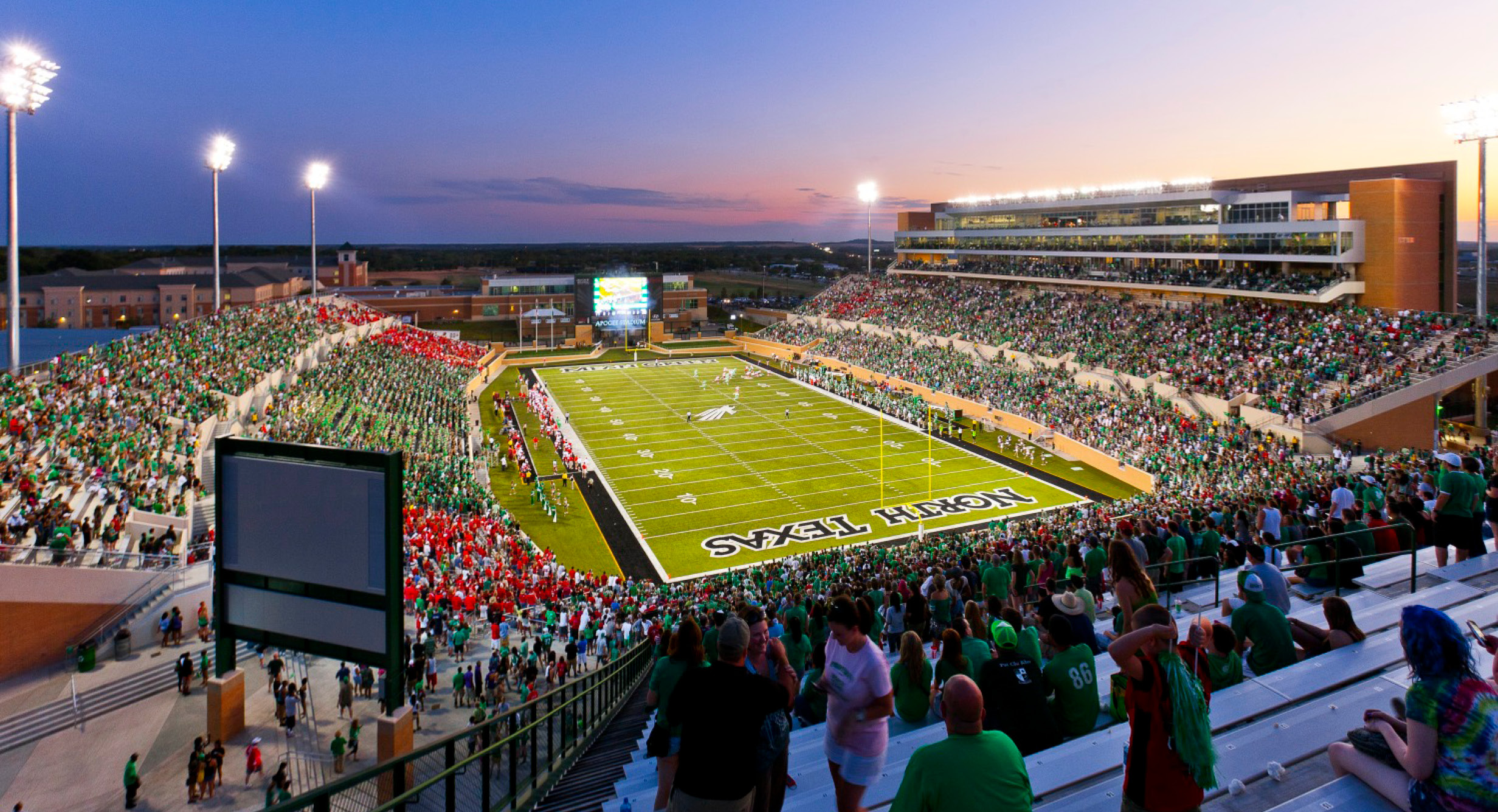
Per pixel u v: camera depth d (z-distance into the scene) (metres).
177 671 21.42
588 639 25.38
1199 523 20.53
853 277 118.62
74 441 31.84
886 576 24.75
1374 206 57.69
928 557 28.59
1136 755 5.30
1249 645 9.50
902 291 103.19
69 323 102.69
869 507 45.03
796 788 7.81
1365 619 9.45
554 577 32.53
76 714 19.95
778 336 108.19
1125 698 5.42
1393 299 57.19
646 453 56.72
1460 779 4.35
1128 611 6.97
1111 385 60.88
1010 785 4.39
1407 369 47.25
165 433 34.91
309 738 19.30
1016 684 7.31
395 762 6.39
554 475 51.50
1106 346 67.06
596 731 14.53
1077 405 58.97
